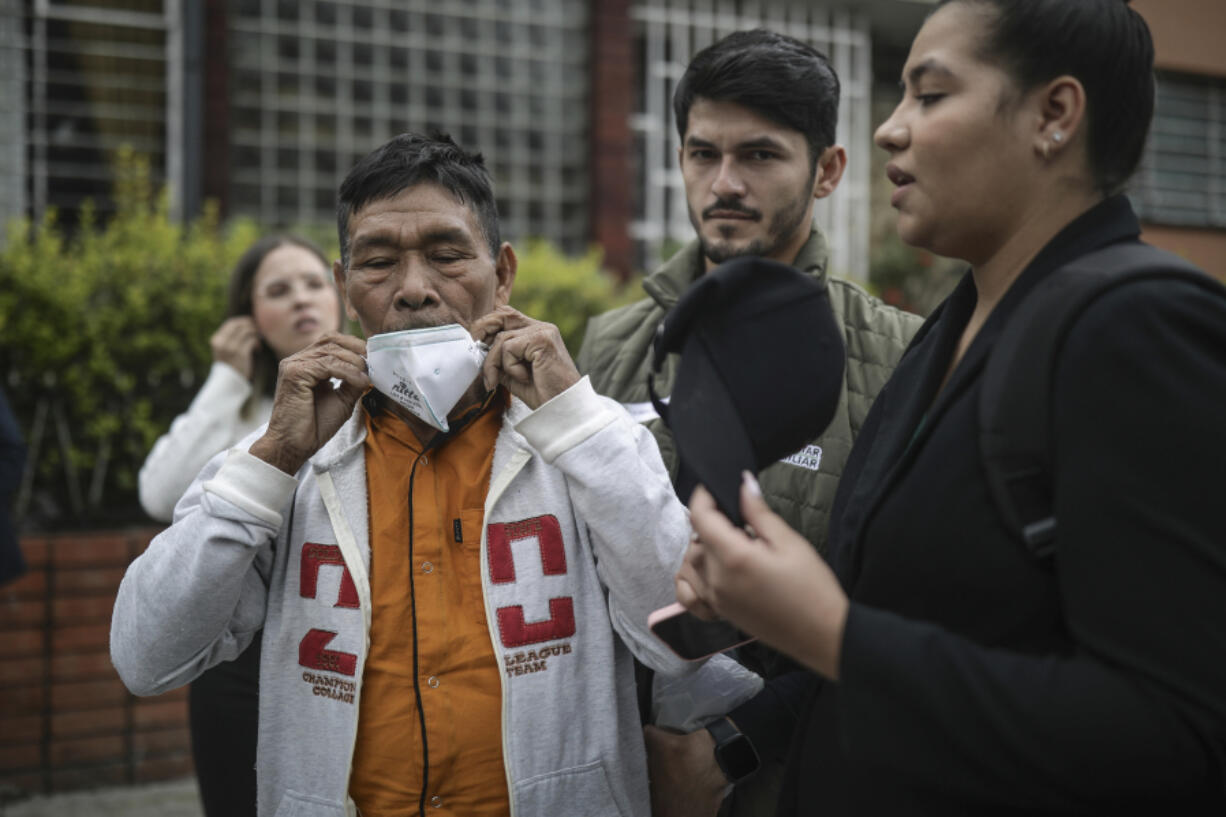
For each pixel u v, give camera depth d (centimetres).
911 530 115
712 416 119
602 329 244
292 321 321
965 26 117
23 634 426
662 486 162
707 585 122
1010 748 97
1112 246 114
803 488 202
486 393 173
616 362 234
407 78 692
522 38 716
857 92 781
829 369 124
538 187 718
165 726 446
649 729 184
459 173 170
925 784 103
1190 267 104
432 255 166
